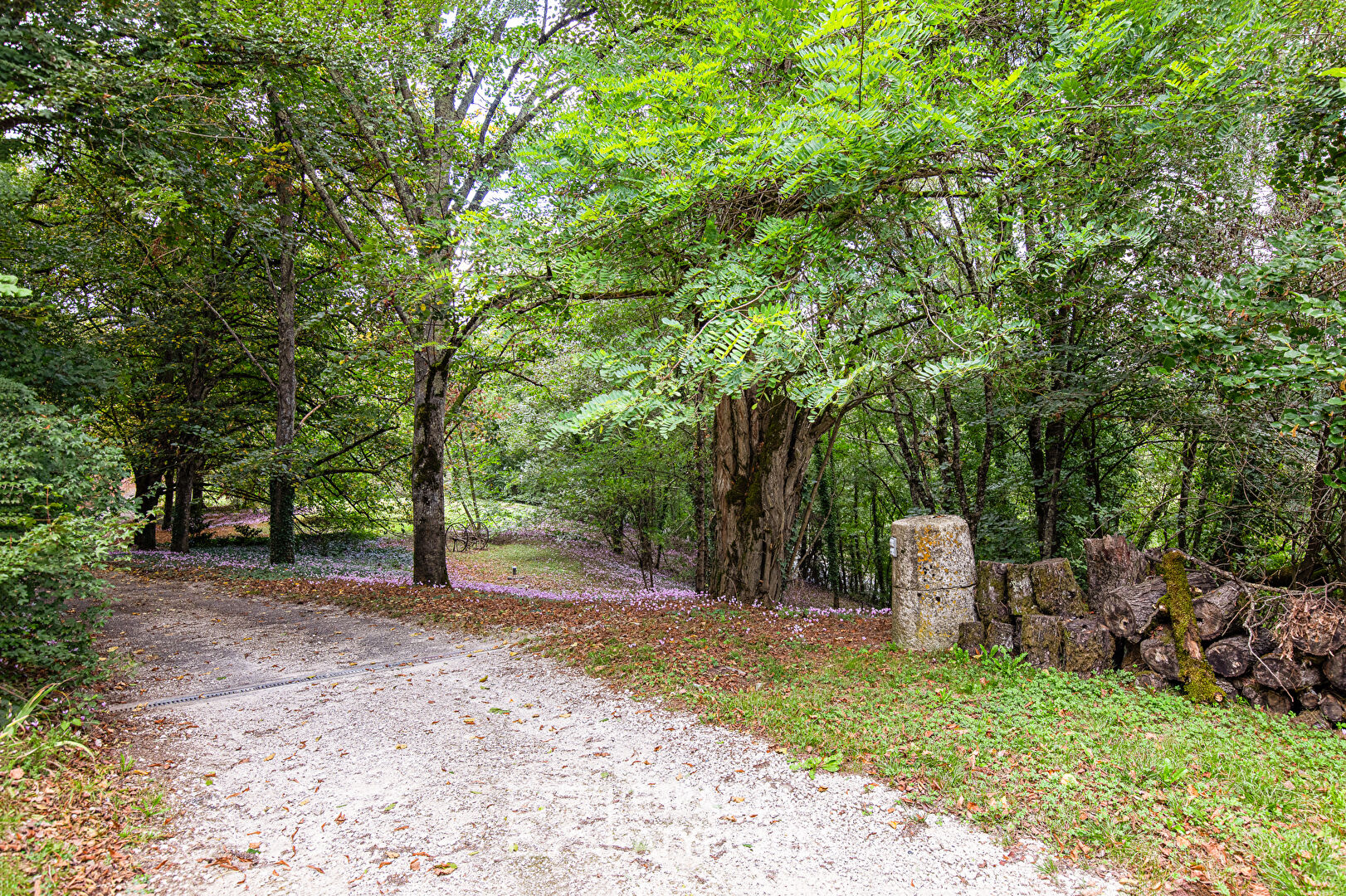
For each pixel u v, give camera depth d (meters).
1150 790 4.12
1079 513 11.60
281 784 4.72
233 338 16.44
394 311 11.35
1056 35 5.44
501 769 4.96
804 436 10.23
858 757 4.79
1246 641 5.45
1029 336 7.97
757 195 6.50
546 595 12.88
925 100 6.00
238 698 6.53
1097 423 11.34
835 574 19.66
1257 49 5.51
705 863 3.75
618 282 6.95
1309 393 5.45
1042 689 5.70
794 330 4.40
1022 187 6.07
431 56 11.12
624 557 24.53
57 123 8.44
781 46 6.27
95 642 8.38
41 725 5.04
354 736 5.59
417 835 4.07
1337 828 3.66
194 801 4.44
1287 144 6.27
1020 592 6.69
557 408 16.50
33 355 7.36
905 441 12.34
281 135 12.38
